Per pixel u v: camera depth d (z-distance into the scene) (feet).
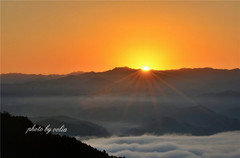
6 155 369.91
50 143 409.49
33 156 380.78
